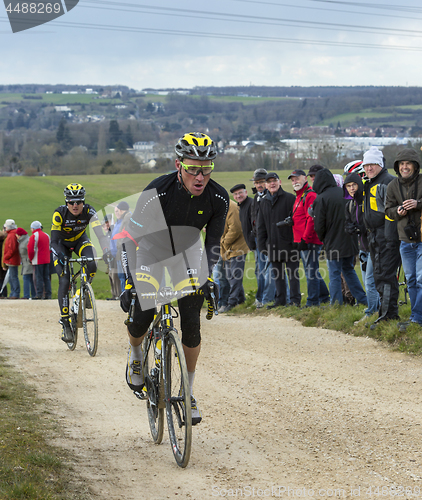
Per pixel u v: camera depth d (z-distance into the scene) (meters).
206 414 6.82
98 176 100.88
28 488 4.32
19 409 6.67
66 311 10.52
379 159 10.13
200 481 4.91
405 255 9.81
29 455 5.04
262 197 14.41
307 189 13.34
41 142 127.94
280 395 7.54
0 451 5.09
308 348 10.26
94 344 10.01
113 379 8.51
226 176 59.50
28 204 80.06
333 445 5.71
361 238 11.25
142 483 4.86
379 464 5.19
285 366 9.09
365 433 6.01
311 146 75.88
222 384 8.19
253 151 77.44
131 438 6.05
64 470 4.93
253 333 12.06
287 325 12.53
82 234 10.81
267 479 4.94
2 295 21.45
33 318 14.68
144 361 6.19
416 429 6.03
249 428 6.30
